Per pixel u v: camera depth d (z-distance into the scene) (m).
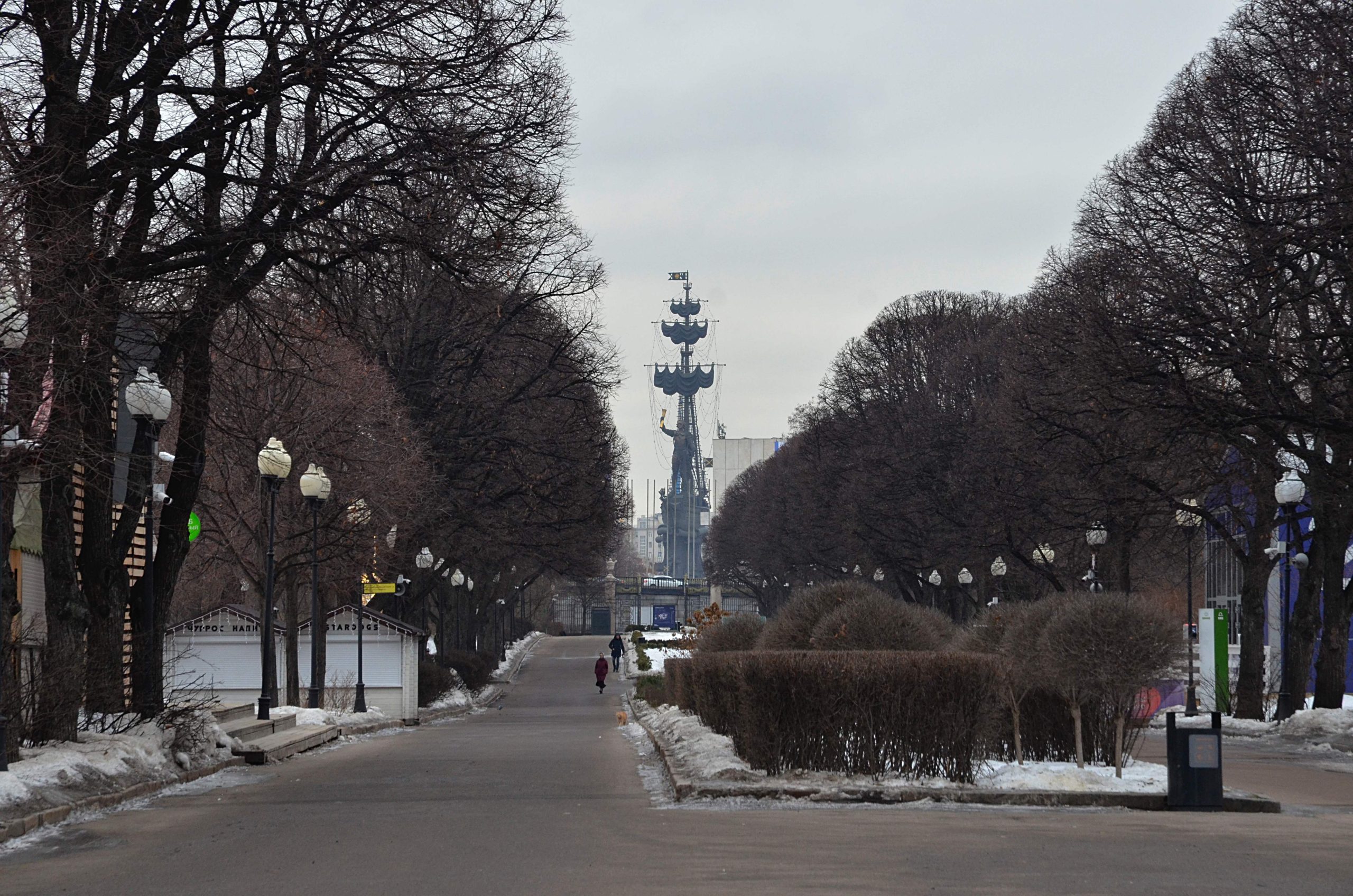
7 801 16.23
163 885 11.94
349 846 14.09
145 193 23.34
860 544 88.81
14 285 18.44
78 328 20.03
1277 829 15.45
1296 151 35.88
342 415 45.50
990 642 25.14
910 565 87.00
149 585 25.89
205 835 15.28
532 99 25.56
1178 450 45.09
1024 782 18.78
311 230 23.95
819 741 19.19
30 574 27.38
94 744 21.25
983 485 69.25
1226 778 25.30
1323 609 48.44
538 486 64.44
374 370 49.00
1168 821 16.34
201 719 24.97
